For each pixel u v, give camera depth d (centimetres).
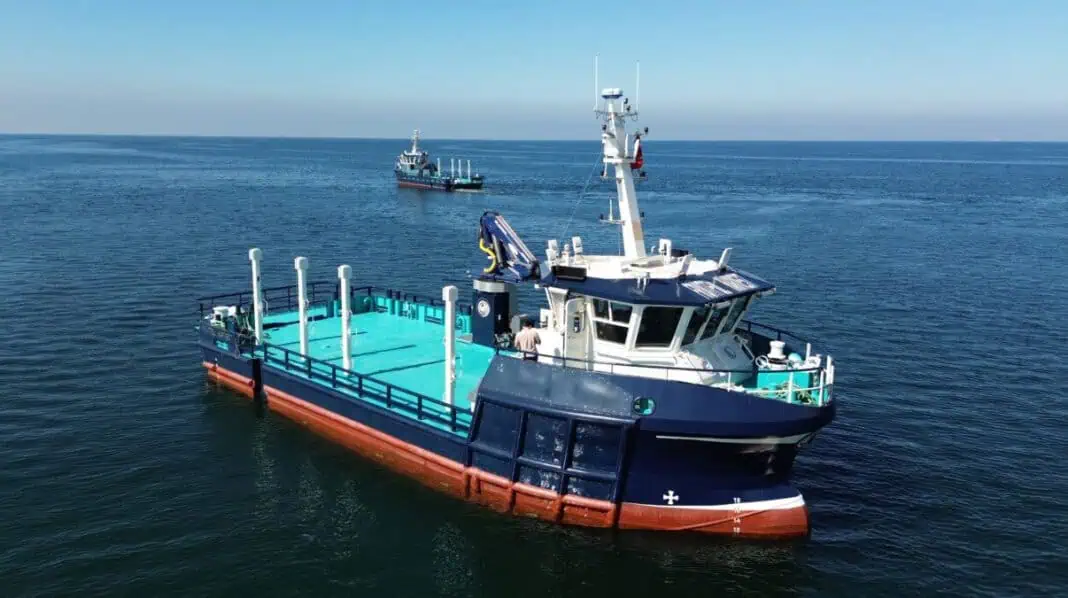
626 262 2394
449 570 2084
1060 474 2739
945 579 2089
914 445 2972
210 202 12088
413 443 2516
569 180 19925
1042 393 3609
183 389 3403
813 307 5428
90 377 3553
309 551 2162
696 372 2230
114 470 2609
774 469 2164
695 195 15650
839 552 2195
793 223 10675
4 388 3384
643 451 2095
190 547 2164
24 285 5494
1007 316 5184
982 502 2523
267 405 3145
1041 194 16188
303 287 2961
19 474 2564
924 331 4769
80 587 1966
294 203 12369
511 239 2772
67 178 16475
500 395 2230
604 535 2197
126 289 5484
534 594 1994
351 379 2745
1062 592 2042
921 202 14200
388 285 6078
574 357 2338
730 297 2244
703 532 2189
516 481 2256
